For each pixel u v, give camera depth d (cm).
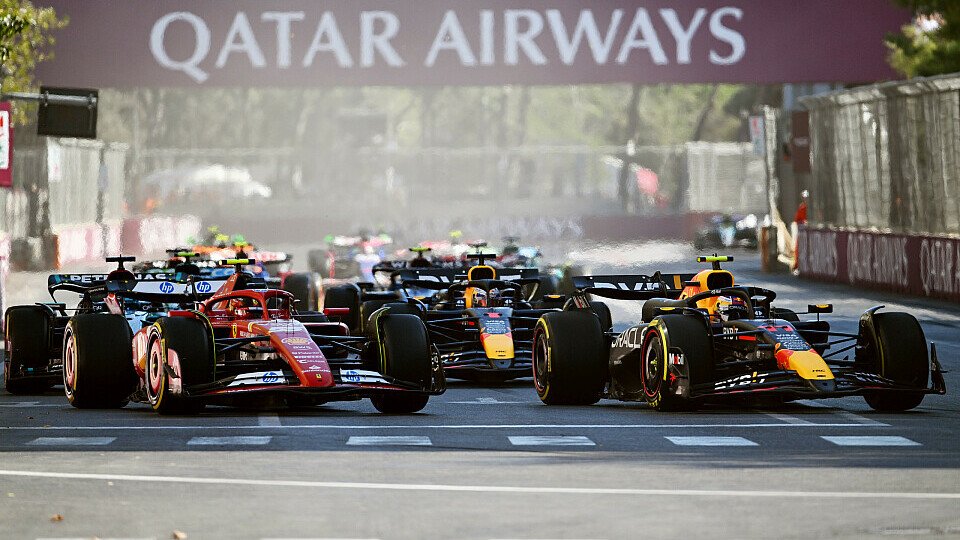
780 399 4741
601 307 6347
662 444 3888
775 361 4506
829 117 13825
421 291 7694
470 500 3020
